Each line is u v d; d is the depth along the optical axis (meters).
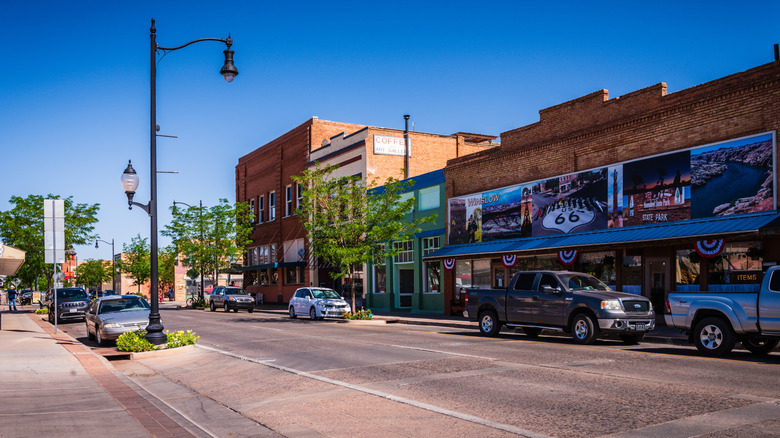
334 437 7.07
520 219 25.95
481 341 17.20
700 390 9.09
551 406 8.30
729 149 18.42
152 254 16.30
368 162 37.00
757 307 12.66
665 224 19.92
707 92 19.17
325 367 12.52
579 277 17.56
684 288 20.03
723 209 18.47
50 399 9.21
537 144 25.33
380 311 34.19
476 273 28.23
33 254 37.09
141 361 14.77
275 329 23.05
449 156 39.97
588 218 22.84
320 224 28.58
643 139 21.09
